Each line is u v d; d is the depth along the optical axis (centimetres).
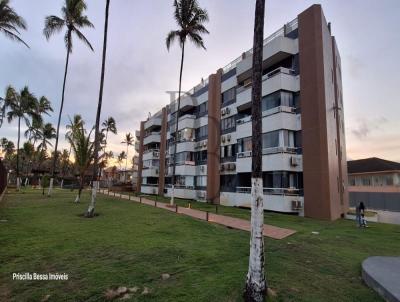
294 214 2023
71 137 2527
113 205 2230
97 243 906
